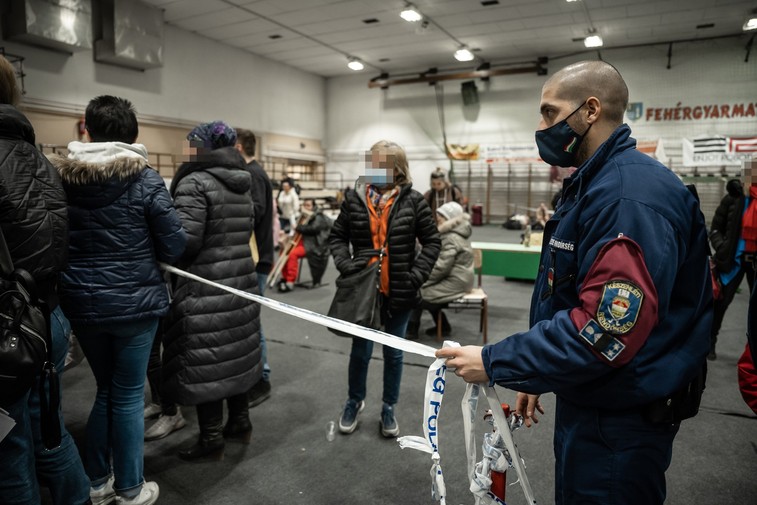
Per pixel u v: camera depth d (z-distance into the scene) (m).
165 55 9.62
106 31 8.09
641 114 11.35
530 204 13.03
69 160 1.54
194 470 2.04
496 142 12.95
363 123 14.39
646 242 0.87
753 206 3.01
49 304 1.31
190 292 1.94
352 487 1.93
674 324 0.95
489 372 0.98
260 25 9.77
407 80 13.27
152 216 1.65
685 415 0.96
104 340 1.67
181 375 1.93
